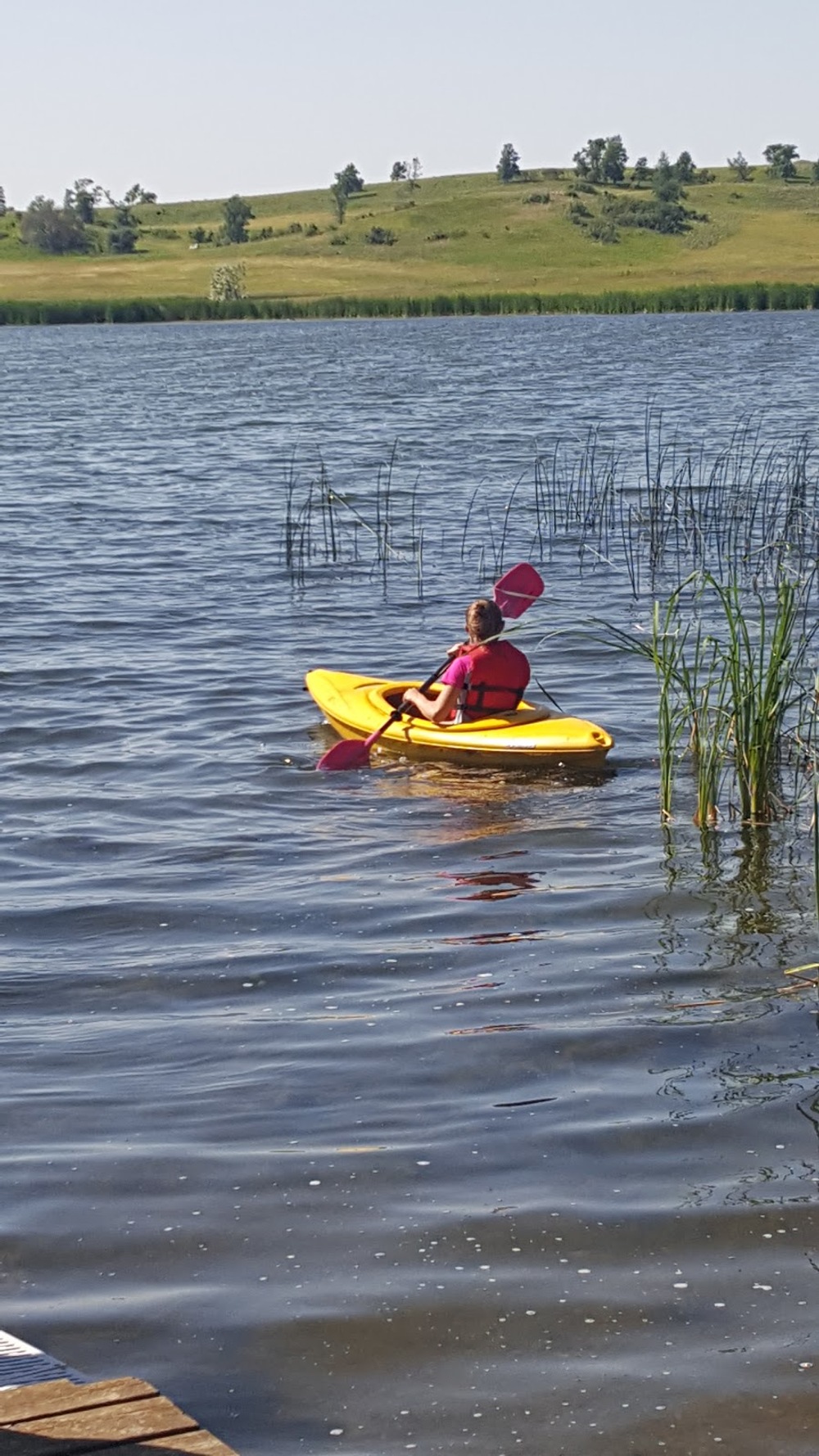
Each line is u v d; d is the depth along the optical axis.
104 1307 4.08
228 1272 4.23
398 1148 4.91
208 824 8.57
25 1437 3.19
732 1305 4.02
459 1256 4.28
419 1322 3.98
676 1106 5.18
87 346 77.62
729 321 86.50
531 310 101.81
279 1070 5.51
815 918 7.00
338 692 10.80
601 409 35.38
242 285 122.75
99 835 8.38
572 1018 5.93
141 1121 5.14
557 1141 4.95
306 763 9.78
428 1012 6.01
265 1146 4.95
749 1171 4.73
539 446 28.33
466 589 15.95
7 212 193.75
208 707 11.17
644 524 19.56
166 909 7.23
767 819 8.45
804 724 9.84
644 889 7.42
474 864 7.86
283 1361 3.83
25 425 34.88
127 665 12.43
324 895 7.41
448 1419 3.60
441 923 7.00
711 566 16.67
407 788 9.26
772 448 26.25
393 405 38.22
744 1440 3.50
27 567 16.94
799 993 6.15
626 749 9.96
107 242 164.62
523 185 177.38
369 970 6.46
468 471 25.30
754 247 138.25
